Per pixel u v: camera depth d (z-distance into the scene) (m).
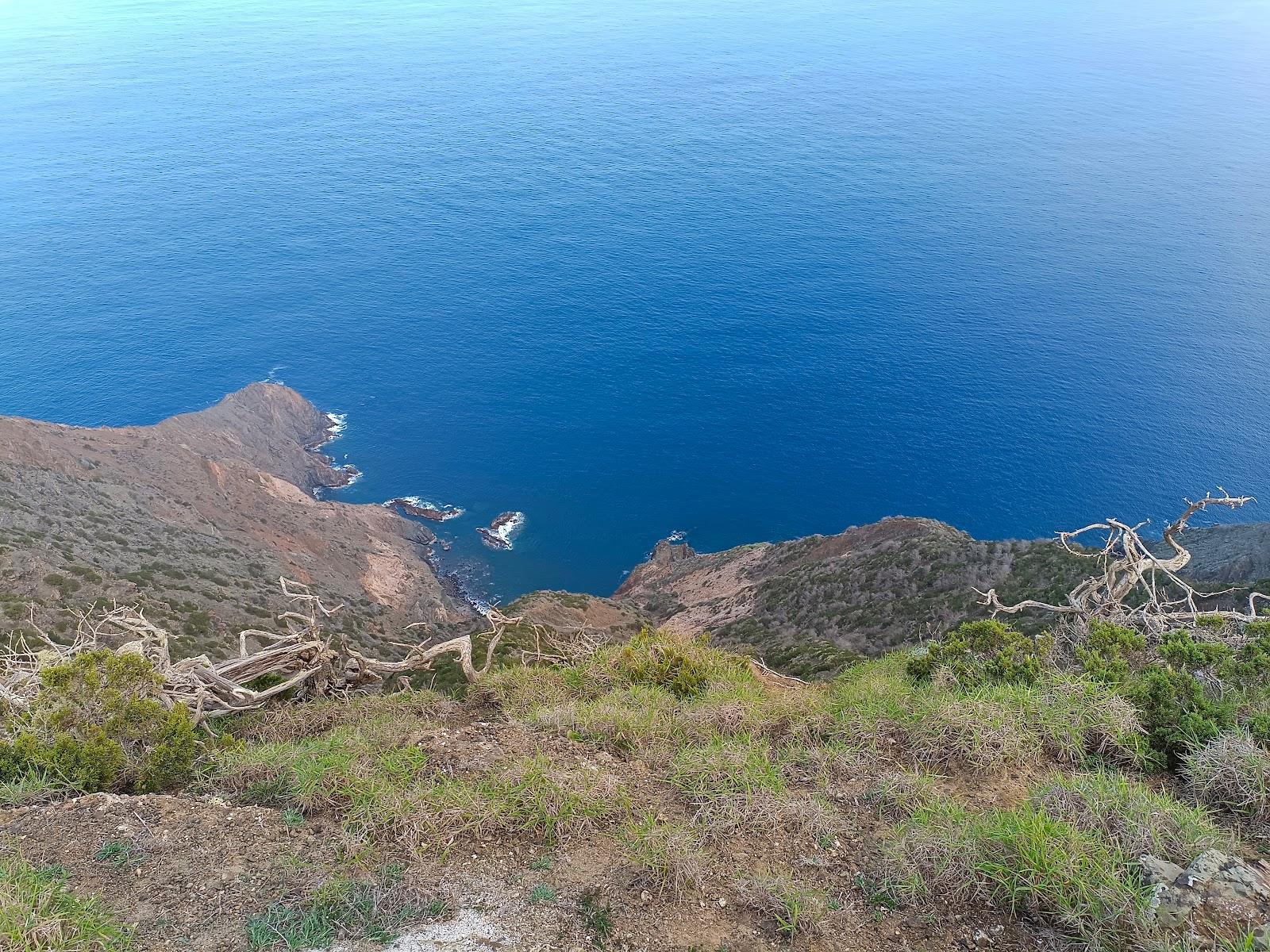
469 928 5.07
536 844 5.98
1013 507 101.44
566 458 117.12
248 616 41.34
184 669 10.70
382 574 71.50
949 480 108.19
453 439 122.75
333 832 6.03
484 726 8.40
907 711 7.98
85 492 51.91
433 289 190.75
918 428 122.50
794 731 7.96
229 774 7.16
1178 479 104.38
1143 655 9.62
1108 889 5.03
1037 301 171.25
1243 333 149.88
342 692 11.80
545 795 6.40
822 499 105.69
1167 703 7.45
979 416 124.81
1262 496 98.88
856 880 5.59
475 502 104.12
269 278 199.25
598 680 10.88
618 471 113.25
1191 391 128.38
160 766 7.29
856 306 172.88
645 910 5.27
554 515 101.56
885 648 41.22
